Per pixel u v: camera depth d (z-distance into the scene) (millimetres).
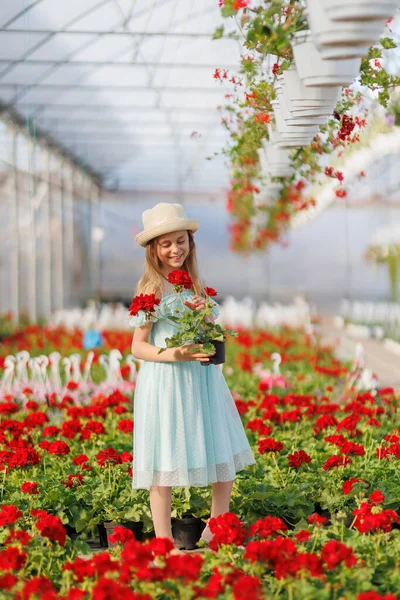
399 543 3613
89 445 6043
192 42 10219
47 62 10992
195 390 3852
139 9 9039
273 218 16969
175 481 3758
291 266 33250
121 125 16125
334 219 32938
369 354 14781
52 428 5676
